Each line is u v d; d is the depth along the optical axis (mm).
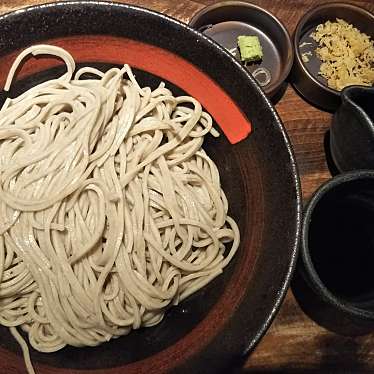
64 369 273
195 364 252
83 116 291
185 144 305
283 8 369
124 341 292
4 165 292
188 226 294
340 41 369
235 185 296
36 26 270
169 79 298
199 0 359
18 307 290
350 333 317
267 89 331
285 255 250
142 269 285
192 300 299
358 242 314
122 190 285
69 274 277
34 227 280
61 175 284
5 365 263
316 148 346
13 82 290
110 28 275
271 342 313
